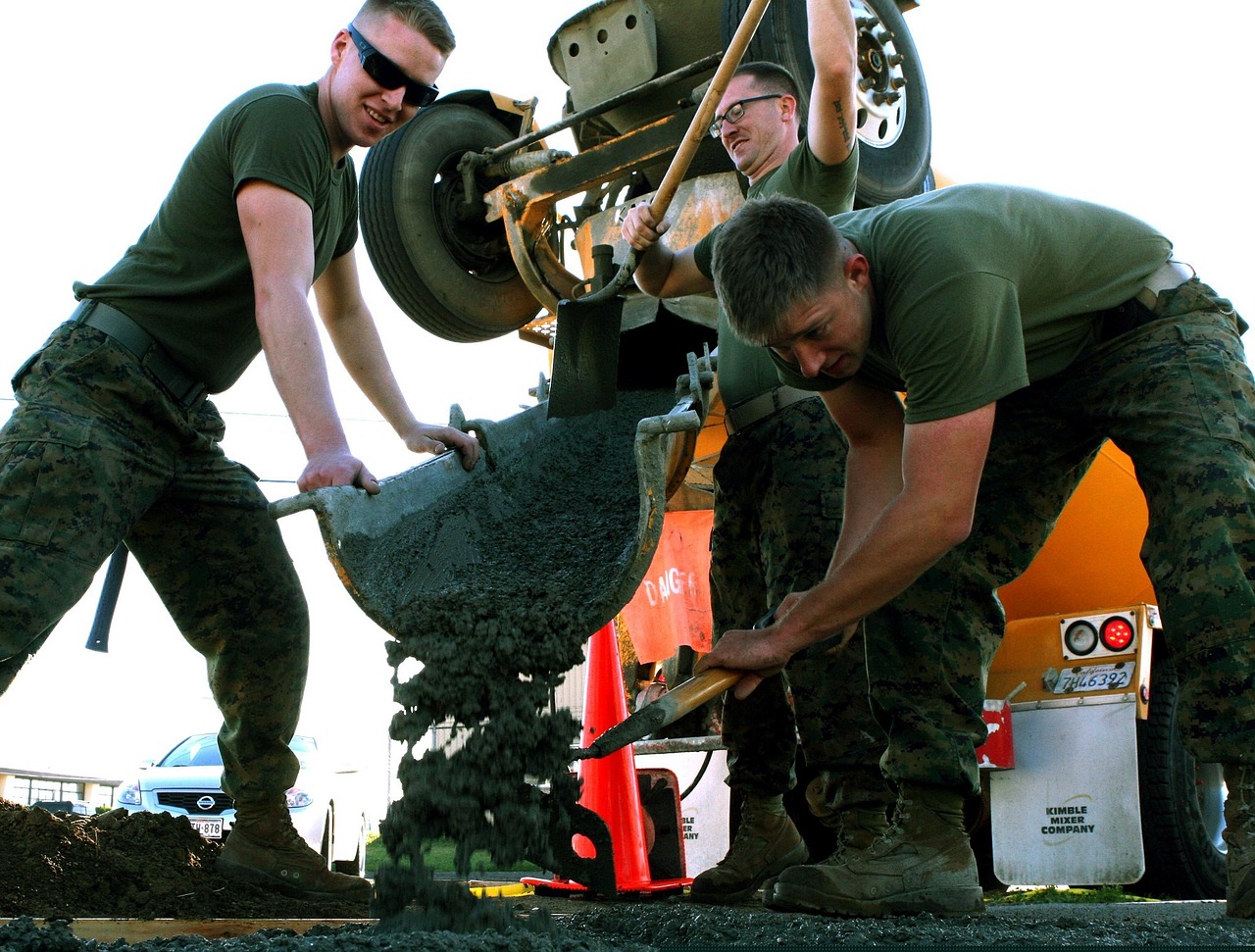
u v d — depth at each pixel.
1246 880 2.56
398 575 2.77
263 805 3.46
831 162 3.36
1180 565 2.63
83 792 27.39
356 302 3.69
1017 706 4.49
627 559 2.64
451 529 3.07
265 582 3.40
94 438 2.92
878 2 4.74
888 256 2.57
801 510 3.34
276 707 3.42
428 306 5.41
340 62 3.22
